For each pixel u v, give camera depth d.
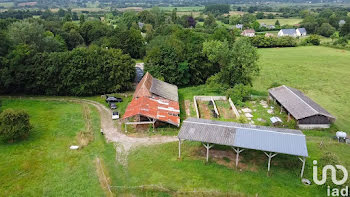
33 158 40.38
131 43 112.75
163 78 73.00
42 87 68.75
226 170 36.91
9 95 68.94
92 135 47.56
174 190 33.22
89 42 125.50
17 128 43.50
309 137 46.44
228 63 68.94
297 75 87.44
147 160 39.94
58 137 46.94
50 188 34.12
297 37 154.38
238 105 61.59
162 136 47.09
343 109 59.75
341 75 86.38
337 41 133.50
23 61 67.50
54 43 86.44
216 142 37.00
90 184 35.03
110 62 70.25
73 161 39.88
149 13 188.62
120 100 64.38
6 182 35.06
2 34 69.38
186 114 56.94
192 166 37.97
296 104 53.00
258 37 138.00
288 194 32.41
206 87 74.88
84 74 68.12
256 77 85.31
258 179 35.09
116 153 42.06
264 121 53.00
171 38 91.56
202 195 32.19
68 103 64.12
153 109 51.53
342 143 44.34
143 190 33.53
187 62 76.50
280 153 38.06
